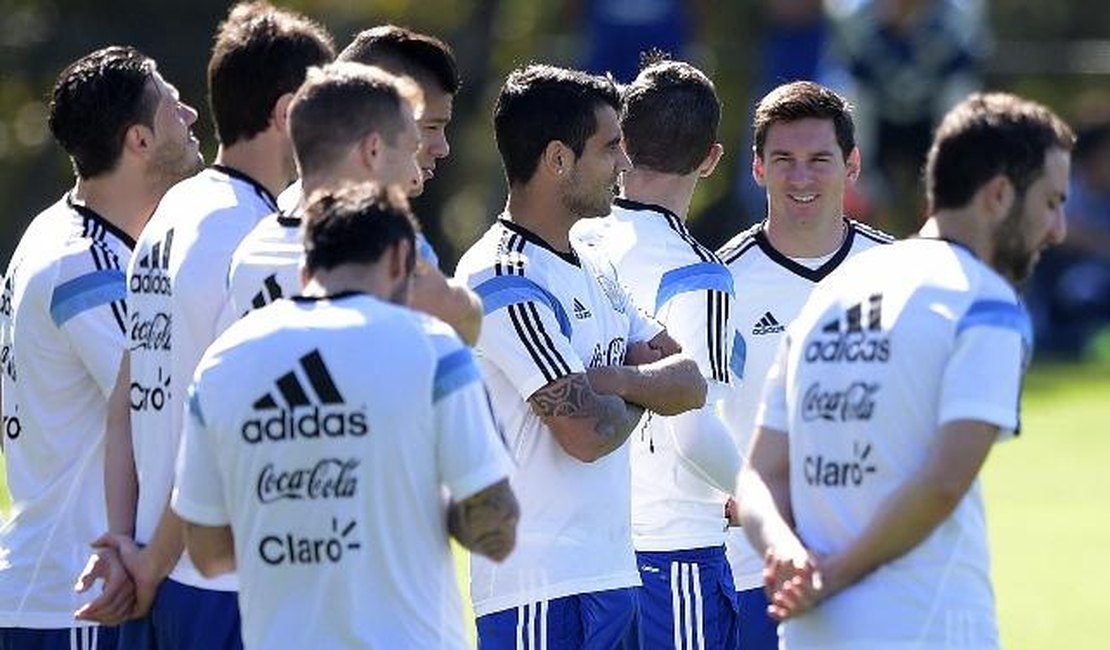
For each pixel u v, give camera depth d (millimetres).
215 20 75250
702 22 74125
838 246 25828
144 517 20906
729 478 23891
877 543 17953
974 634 18188
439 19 77562
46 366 22469
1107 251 65562
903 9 63844
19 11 77562
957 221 18500
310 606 17875
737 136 74562
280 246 19812
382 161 19266
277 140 20922
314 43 20922
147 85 22438
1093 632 36375
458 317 19531
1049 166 18328
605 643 22203
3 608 22656
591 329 22594
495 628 22203
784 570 18281
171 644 20516
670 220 24500
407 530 17938
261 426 17875
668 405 22516
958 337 17922
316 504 17797
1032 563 42062
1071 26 87500
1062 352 65375
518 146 22391
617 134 22547
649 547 24703
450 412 17906
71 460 22531
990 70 72250
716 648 24953
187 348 20562
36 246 22688
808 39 68312
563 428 21750
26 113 76875
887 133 64125
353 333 17828
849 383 18344
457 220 76875
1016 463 51688
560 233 22594
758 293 25719
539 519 22094
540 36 78062
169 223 20922
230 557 18734
